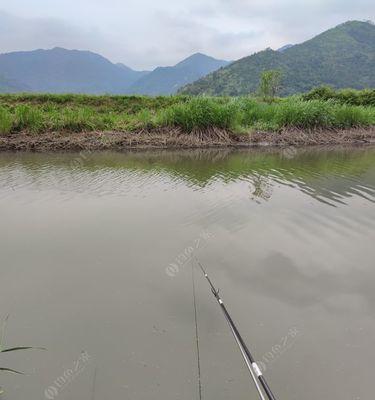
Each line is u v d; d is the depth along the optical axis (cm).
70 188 939
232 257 577
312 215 756
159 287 494
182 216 750
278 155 1507
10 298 466
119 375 353
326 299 468
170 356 375
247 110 2014
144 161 1321
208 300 466
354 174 1141
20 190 913
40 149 1464
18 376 351
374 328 416
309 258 573
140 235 655
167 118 1708
